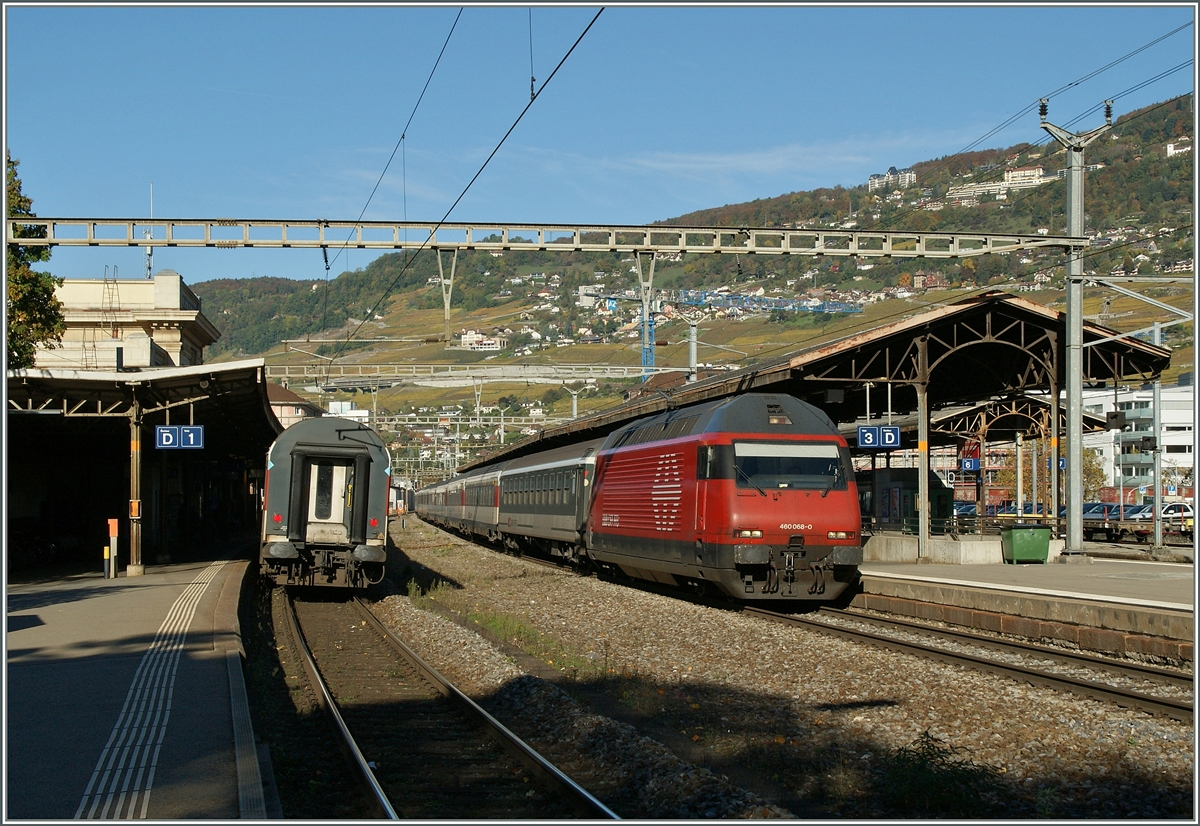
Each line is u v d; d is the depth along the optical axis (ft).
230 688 36.35
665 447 72.84
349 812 26.63
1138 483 244.22
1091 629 49.57
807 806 26.81
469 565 115.14
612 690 42.16
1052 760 30.04
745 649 50.34
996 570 78.84
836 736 33.32
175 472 131.75
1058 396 94.22
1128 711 35.19
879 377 93.25
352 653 54.03
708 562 63.77
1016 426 128.26
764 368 84.64
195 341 164.45
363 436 73.82
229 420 111.65
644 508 76.07
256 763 26.91
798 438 64.49
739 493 62.34
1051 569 80.33
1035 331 91.81
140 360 126.11
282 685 44.55
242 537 171.01
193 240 69.21
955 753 30.14
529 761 30.14
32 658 42.80
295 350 141.28
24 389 83.20
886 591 67.82
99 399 86.99
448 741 34.32
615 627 60.59
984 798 27.02
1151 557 100.99
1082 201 83.61
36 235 93.04
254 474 208.64
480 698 42.06
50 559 109.09
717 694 40.88
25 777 25.71
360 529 72.49
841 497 63.26
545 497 111.45
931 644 52.11
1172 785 27.71
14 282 88.94
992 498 225.97
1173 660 44.78
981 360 100.32
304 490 72.38
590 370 135.13
